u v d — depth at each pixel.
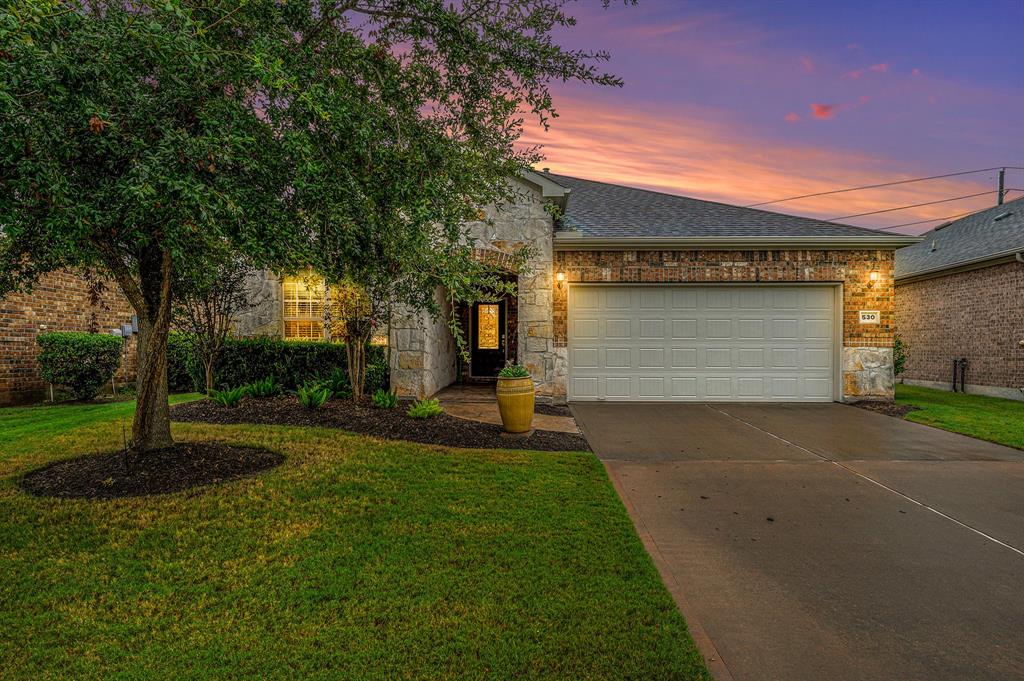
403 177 3.95
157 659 2.25
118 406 8.69
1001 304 11.85
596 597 2.81
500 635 2.45
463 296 4.58
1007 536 3.86
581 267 10.26
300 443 5.82
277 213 3.36
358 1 4.14
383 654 2.30
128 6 3.56
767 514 4.27
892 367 10.18
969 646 2.50
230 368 9.92
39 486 4.37
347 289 6.48
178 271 4.94
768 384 10.45
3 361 9.28
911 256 16.33
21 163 2.45
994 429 7.68
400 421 7.02
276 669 2.19
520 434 6.65
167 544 3.36
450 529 3.66
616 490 4.84
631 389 10.47
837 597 2.96
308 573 3.02
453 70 4.60
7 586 2.84
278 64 2.97
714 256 10.26
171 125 3.08
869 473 5.46
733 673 2.26
